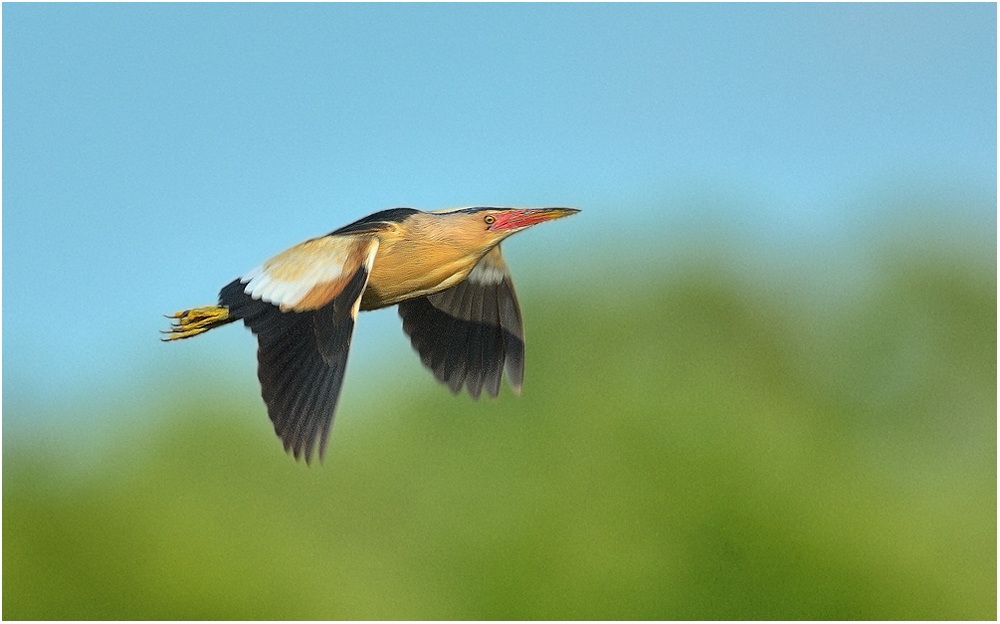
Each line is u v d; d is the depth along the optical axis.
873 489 16.38
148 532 15.32
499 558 14.99
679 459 15.58
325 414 7.12
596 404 16.36
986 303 18.95
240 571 14.97
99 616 14.91
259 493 15.64
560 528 15.16
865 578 14.99
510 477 15.67
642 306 17.95
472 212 8.46
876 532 15.60
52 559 15.26
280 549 15.23
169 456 15.91
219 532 15.30
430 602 14.91
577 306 17.89
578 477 15.53
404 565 15.24
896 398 18.19
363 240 7.77
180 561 15.03
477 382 9.20
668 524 15.12
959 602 15.64
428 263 8.31
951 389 18.31
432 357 9.16
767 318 18.28
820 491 15.91
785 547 15.09
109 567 15.10
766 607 14.89
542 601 14.68
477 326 9.28
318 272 7.70
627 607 14.68
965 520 16.80
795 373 18.00
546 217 8.43
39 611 15.00
